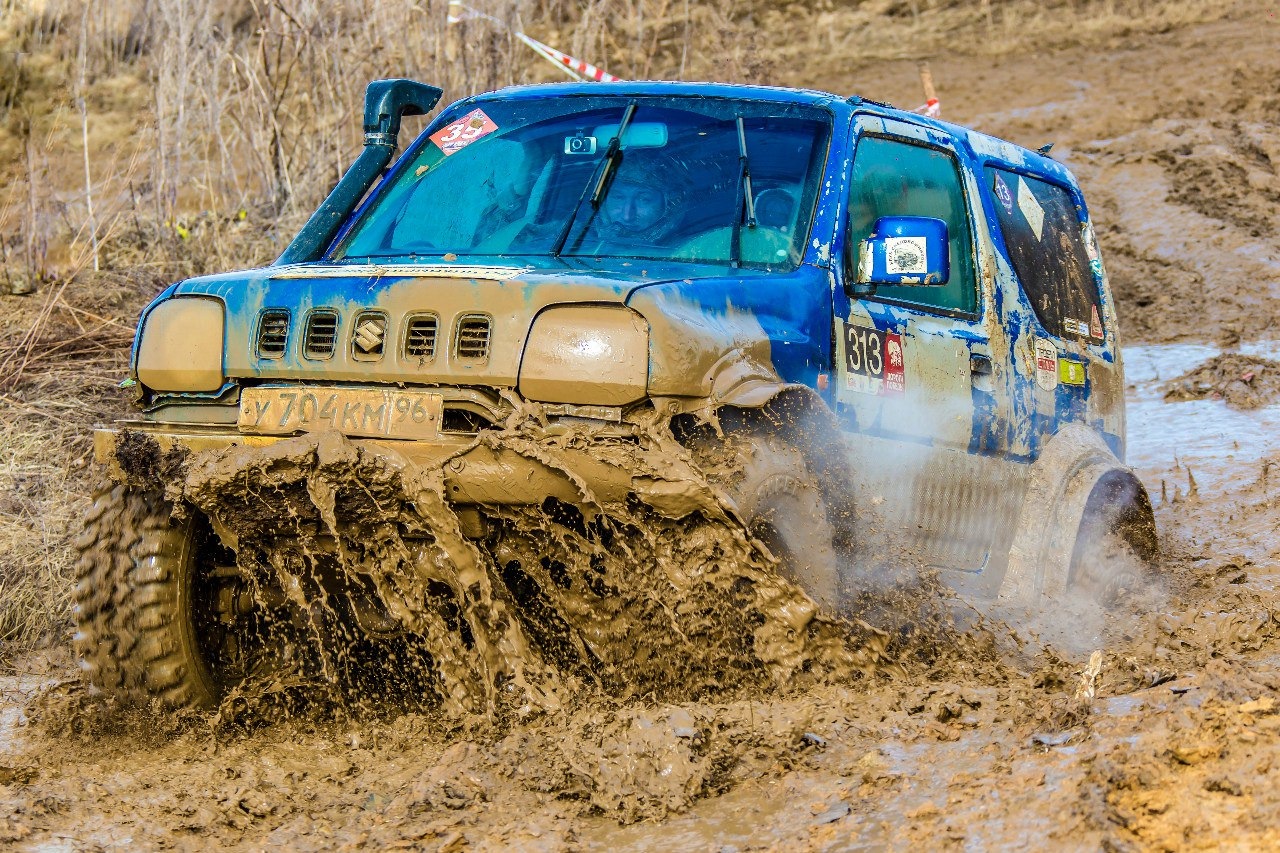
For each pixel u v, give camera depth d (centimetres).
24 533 1536
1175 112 4897
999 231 1426
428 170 1336
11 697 1251
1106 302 1620
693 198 1219
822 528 1048
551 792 895
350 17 2762
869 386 1176
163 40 2662
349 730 1077
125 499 1104
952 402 1273
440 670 998
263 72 2634
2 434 1706
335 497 964
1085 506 1378
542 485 954
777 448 1038
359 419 992
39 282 2238
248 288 1052
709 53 3762
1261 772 774
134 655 1091
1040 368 1427
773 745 929
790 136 1252
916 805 820
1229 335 3019
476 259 1196
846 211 1209
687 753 891
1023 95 5316
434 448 965
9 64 2948
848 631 1023
